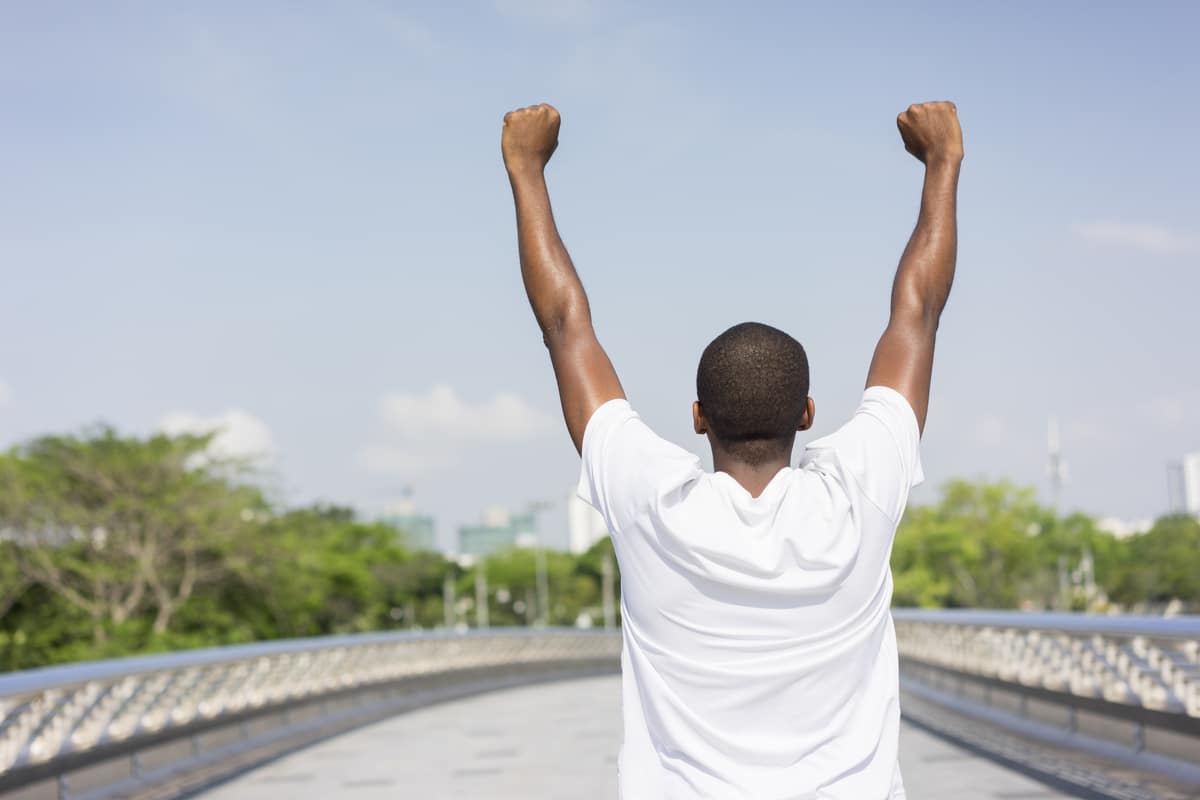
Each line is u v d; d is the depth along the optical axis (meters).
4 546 42.03
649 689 1.80
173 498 43.47
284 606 49.25
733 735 1.76
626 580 1.84
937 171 2.05
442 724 16.45
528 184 2.03
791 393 1.86
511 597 140.88
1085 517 110.38
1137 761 8.88
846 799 1.75
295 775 11.05
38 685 7.81
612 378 1.94
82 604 43.16
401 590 103.50
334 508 101.69
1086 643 9.78
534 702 20.91
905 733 12.31
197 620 46.06
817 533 1.75
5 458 42.47
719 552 1.73
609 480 1.83
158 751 10.54
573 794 9.55
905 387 1.93
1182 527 105.38
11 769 7.76
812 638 1.75
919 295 1.99
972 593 91.44
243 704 12.70
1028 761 9.85
